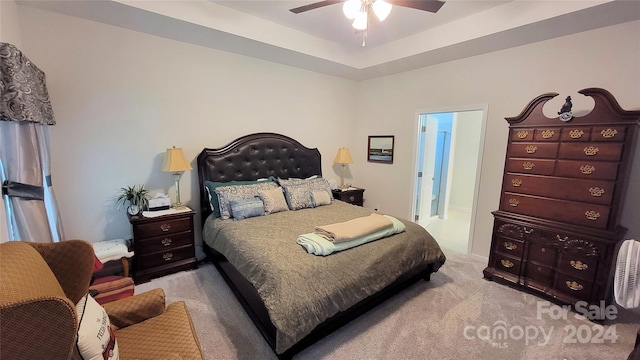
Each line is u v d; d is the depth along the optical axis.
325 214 3.11
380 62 3.75
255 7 2.77
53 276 1.02
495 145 3.24
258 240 2.28
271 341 1.81
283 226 2.65
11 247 0.97
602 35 2.48
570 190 2.37
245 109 3.62
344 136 4.82
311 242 2.11
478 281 2.88
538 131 2.52
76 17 2.47
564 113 2.35
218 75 3.34
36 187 1.85
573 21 2.37
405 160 4.25
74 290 1.16
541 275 2.56
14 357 0.71
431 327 2.15
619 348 1.93
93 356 0.96
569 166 2.36
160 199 2.90
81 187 2.67
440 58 3.45
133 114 2.86
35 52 2.35
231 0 2.63
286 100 3.99
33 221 1.83
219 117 3.42
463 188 6.09
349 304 1.92
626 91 2.40
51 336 0.75
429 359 1.84
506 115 3.13
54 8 2.32
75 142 2.59
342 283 1.89
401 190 4.35
